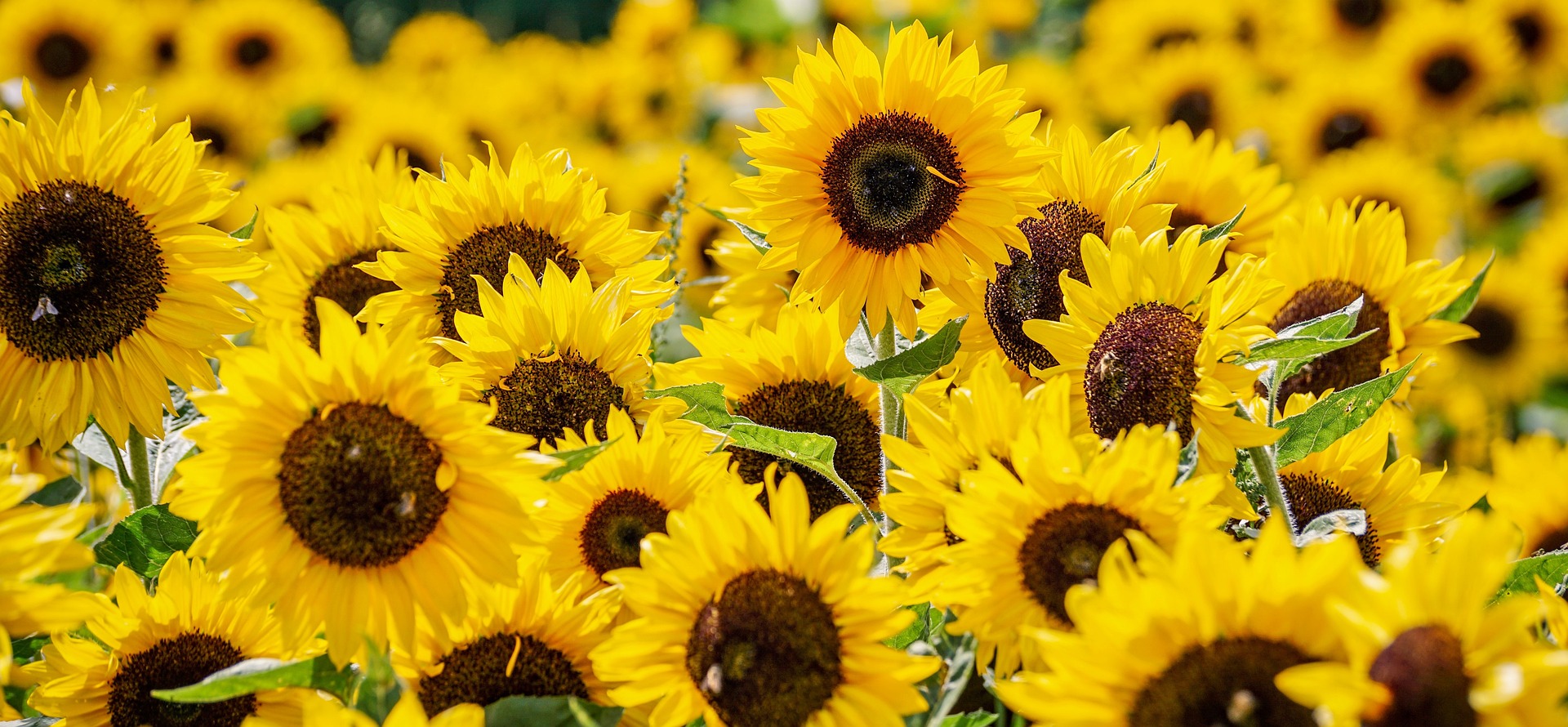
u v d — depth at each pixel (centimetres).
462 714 227
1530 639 224
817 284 257
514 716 241
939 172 252
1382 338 270
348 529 241
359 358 240
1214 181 288
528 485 241
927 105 256
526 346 257
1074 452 239
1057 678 230
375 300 267
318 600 241
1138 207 262
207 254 264
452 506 242
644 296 265
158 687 250
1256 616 228
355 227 287
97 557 257
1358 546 257
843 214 256
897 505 248
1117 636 228
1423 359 271
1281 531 227
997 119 254
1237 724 226
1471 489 299
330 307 239
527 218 269
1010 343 260
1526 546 295
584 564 253
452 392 240
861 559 237
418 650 247
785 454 255
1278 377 255
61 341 260
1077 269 259
